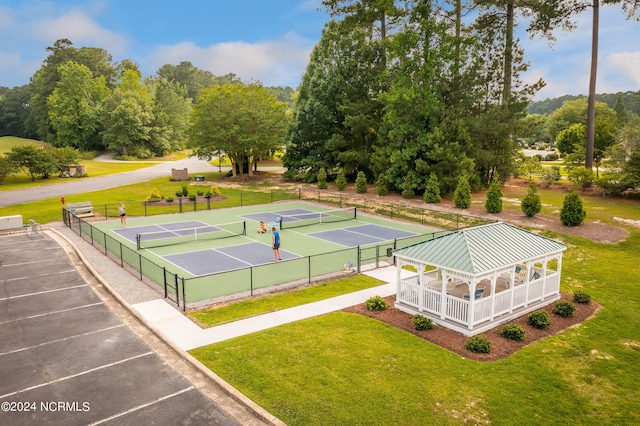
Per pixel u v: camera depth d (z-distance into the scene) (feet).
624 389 36.94
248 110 183.62
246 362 39.58
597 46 130.62
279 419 31.24
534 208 100.83
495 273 47.83
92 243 82.23
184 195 136.26
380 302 53.11
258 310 52.47
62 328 47.34
